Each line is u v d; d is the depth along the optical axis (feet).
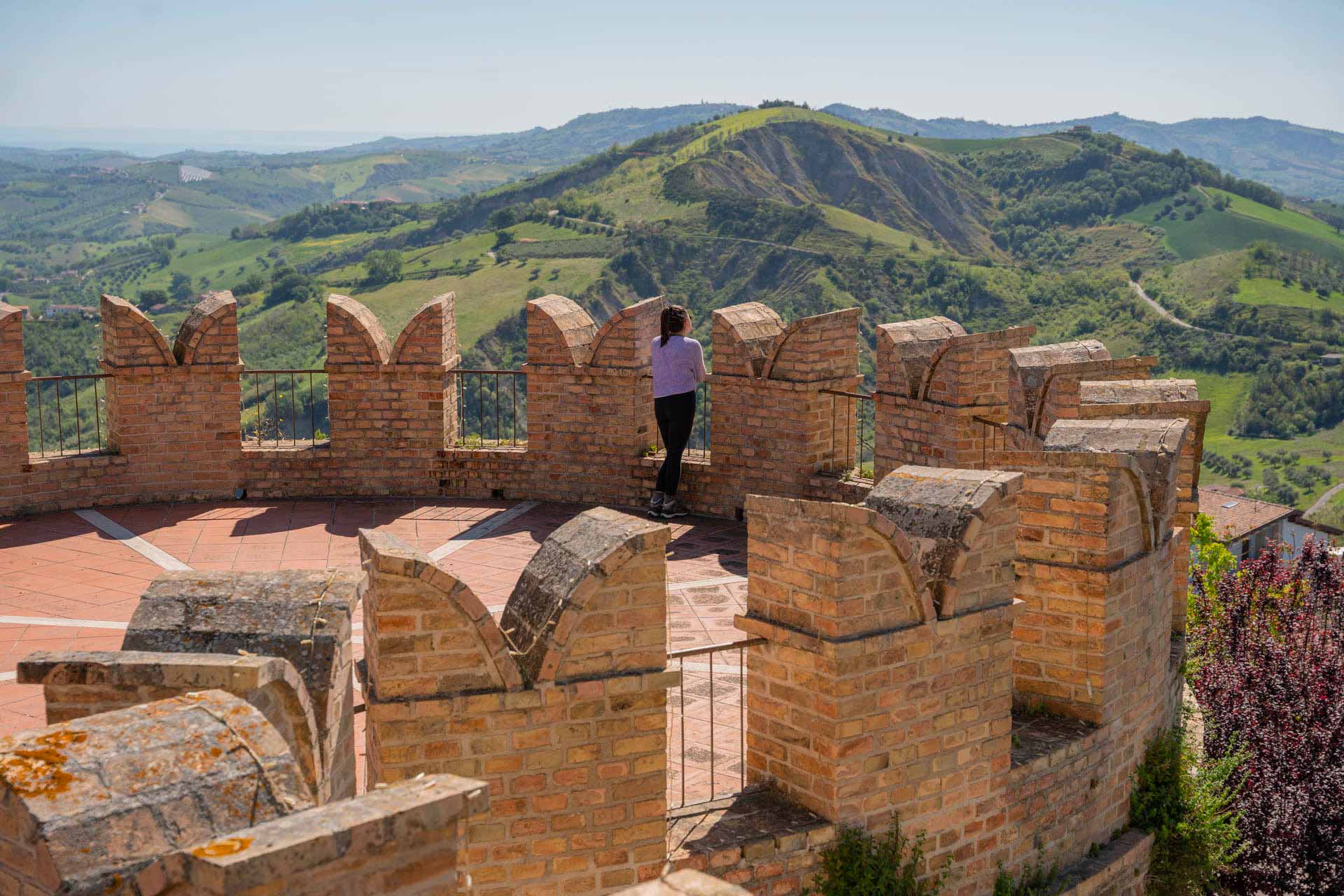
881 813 20.71
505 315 451.53
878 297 458.50
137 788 10.60
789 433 39.86
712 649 20.51
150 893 9.72
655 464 41.52
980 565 21.35
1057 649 25.27
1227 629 53.67
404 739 17.43
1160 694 28.25
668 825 20.04
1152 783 27.30
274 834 9.85
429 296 485.56
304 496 42.27
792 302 467.52
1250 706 45.52
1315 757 44.65
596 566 17.84
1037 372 36.58
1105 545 24.41
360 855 10.12
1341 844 41.93
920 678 20.75
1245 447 390.83
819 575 19.81
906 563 20.02
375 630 17.40
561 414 41.98
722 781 22.13
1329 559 58.18
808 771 20.44
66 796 10.36
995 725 22.08
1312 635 52.80
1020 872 23.30
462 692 17.62
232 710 11.65
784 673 20.63
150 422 40.68
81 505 40.16
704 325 469.98
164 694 14.24
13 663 26.78
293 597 16.88
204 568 34.42
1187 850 27.45
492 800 17.98
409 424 42.27
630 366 40.98
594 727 18.31
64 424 199.21
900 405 39.17
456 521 39.88
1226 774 29.96
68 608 30.76
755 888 19.54
